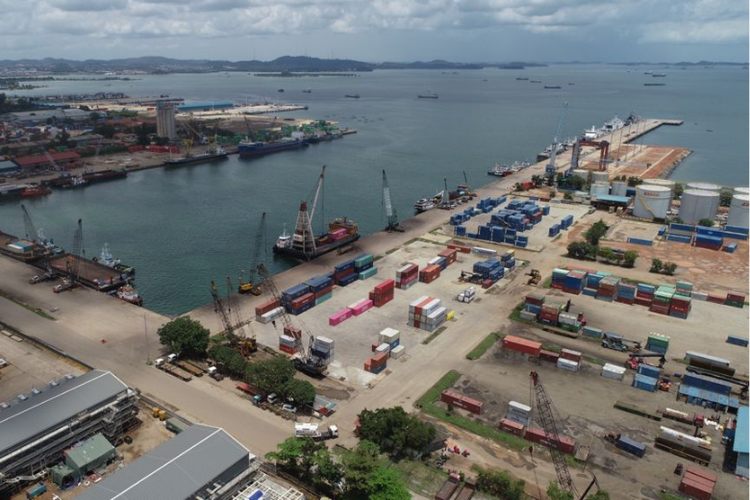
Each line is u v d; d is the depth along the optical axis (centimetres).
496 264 15400
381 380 10212
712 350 11581
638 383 10088
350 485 7138
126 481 6562
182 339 10544
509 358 11119
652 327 12575
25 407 7981
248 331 12138
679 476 7844
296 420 8969
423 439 8019
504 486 7369
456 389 9938
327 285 13912
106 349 11200
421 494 7388
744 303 13938
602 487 7581
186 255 17912
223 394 9675
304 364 10350
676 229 19662
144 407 9231
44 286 14600
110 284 14625
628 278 15500
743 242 18788
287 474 7706
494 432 8744
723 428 8894
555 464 7719
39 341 11338
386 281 13988
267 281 14900
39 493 7262
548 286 14900
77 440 8019
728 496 7462
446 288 14738
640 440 8612
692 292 14262
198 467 6888
